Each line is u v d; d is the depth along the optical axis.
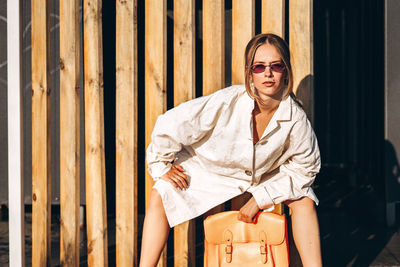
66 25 2.34
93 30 2.29
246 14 2.20
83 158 3.21
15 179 2.31
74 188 2.36
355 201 4.43
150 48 2.28
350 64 5.39
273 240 1.88
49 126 2.39
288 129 1.86
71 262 2.38
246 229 1.92
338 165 5.98
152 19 2.27
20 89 2.32
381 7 3.54
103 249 2.33
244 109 1.87
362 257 2.83
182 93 2.25
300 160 1.92
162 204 2.01
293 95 2.03
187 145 2.04
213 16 2.22
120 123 2.32
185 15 2.23
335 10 5.80
